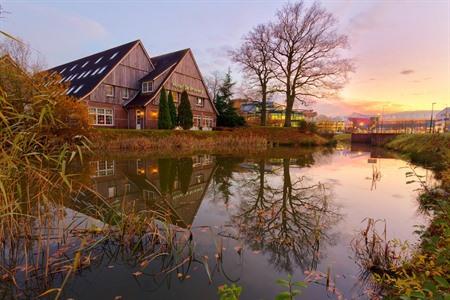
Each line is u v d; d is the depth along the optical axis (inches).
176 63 901.8
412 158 469.4
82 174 283.1
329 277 93.5
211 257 107.1
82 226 128.3
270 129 946.1
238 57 994.1
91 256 104.7
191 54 965.8
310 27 899.4
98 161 382.3
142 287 86.4
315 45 905.5
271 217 160.2
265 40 947.3
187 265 100.7
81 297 80.7
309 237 129.6
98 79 768.9
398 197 211.9
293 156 524.4
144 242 116.8
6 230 104.7
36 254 104.0
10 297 80.0
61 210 127.1
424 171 341.4
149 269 97.2
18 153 92.0
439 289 67.9
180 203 187.3
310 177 298.4
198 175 297.6
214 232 134.0
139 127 829.2
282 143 895.7
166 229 119.6
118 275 93.0
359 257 108.7
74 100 427.5
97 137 517.3
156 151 543.2
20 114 86.6
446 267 74.9
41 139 102.8
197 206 181.3
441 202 130.3
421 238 122.6
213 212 168.6
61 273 93.0
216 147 684.1
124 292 83.5
